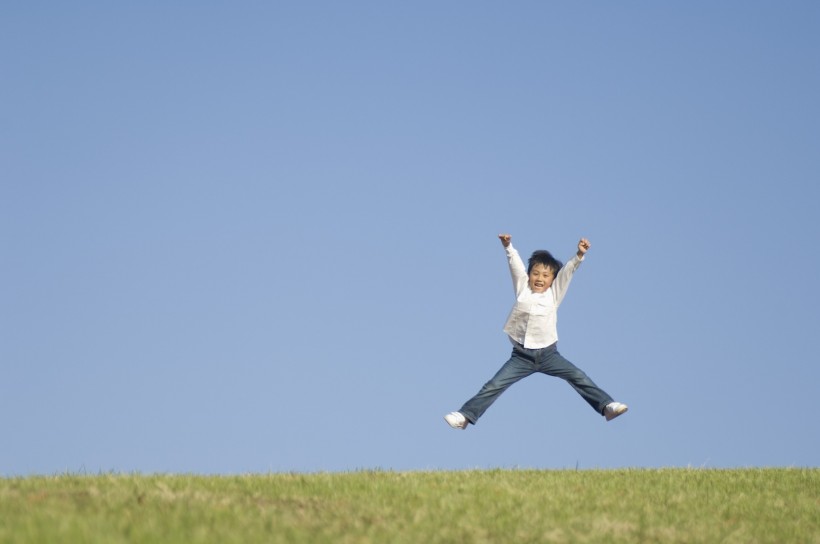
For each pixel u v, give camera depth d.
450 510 9.25
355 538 7.77
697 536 8.89
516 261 12.01
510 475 12.02
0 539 6.79
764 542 8.95
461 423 11.67
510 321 11.97
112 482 9.76
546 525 8.91
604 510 9.86
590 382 11.76
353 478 10.91
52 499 8.36
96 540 6.83
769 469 13.53
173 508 8.37
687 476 12.47
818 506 10.75
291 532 7.82
